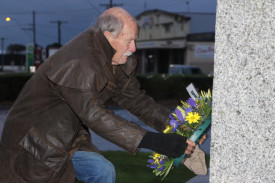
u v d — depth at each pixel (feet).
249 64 5.49
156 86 49.80
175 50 130.00
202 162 7.18
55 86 6.93
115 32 6.96
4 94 48.08
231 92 5.62
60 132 7.03
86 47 6.82
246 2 5.44
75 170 7.43
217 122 5.73
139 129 6.57
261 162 5.56
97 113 6.53
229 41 5.57
